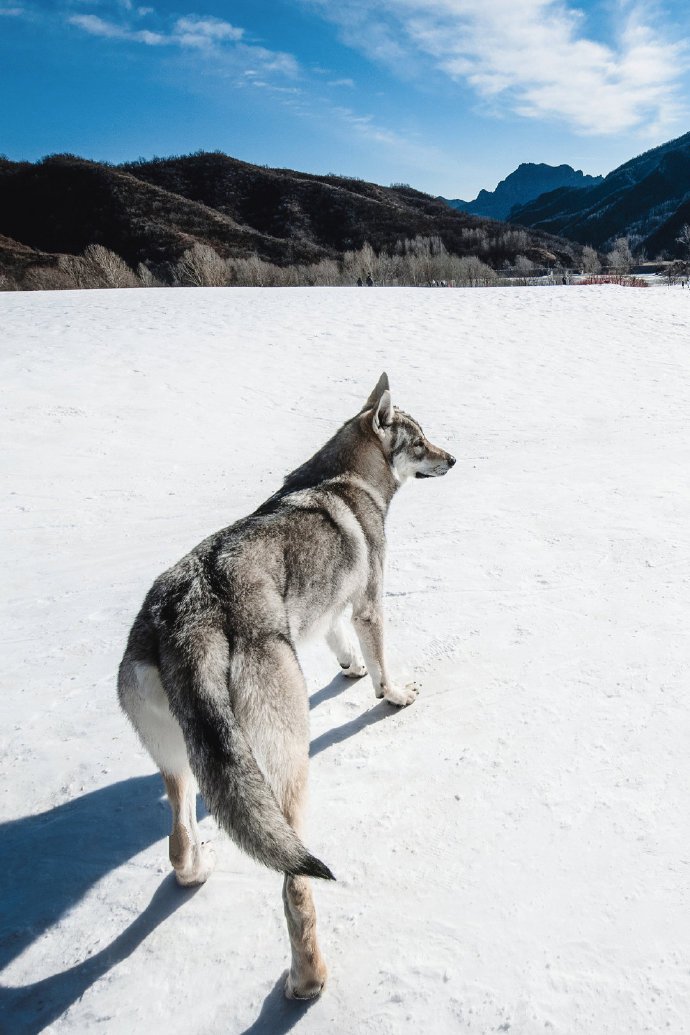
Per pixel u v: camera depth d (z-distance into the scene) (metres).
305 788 2.27
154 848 2.76
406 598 4.64
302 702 2.32
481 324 16.28
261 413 10.23
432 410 10.34
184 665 2.10
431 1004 2.00
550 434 9.12
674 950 2.07
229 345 13.88
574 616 4.21
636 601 4.32
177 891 2.54
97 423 9.48
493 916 2.26
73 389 10.70
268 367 12.49
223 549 2.57
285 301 20.03
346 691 3.71
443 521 6.16
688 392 10.91
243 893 2.51
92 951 2.31
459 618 4.31
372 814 2.75
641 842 2.49
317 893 2.42
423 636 4.12
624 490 6.65
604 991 1.97
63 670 4.11
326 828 2.70
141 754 3.33
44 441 8.79
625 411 10.05
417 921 2.28
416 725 3.31
